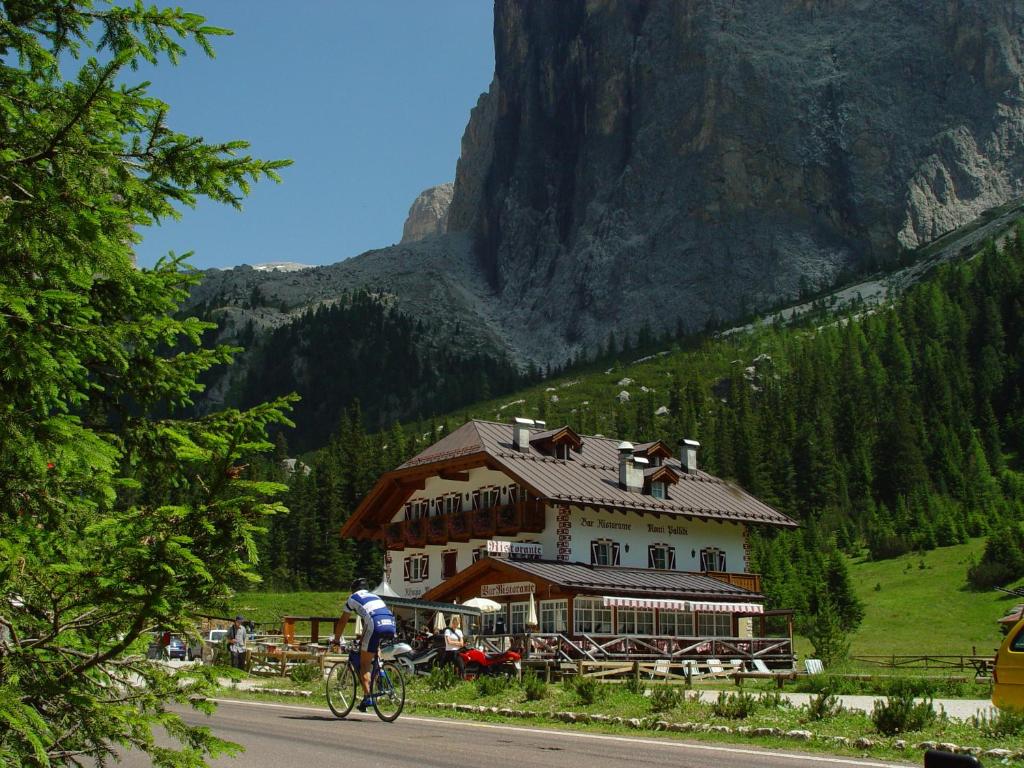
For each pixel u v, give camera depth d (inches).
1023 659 650.2
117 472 288.2
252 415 297.9
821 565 3287.4
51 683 253.8
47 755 242.4
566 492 1731.1
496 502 1868.8
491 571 1686.8
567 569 1663.4
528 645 1407.5
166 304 304.8
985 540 3690.9
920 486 4589.1
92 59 280.4
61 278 273.0
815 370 6363.2
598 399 7800.2
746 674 1207.6
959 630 2701.8
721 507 1940.2
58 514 265.9
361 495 4660.4
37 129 260.1
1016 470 4891.7
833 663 1907.0
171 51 299.6
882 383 6102.4
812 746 620.4
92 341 278.8
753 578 1918.1
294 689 1052.5
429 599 1755.7
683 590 1712.6
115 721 264.7
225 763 493.4
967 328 6397.6
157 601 249.6
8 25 276.5
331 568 4190.5
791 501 4768.7
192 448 274.1
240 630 1384.1
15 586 246.1
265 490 266.8
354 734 624.1
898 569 3550.7
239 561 264.2
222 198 297.6
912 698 666.8
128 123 281.7
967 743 586.9
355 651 707.4
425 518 1947.6
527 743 605.3
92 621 257.9
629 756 553.6
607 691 869.8
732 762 535.8
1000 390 5689.0
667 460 2095.2
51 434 250.1
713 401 6717.5
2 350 243.9
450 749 560.4
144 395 307.6
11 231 259.3
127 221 283.3
